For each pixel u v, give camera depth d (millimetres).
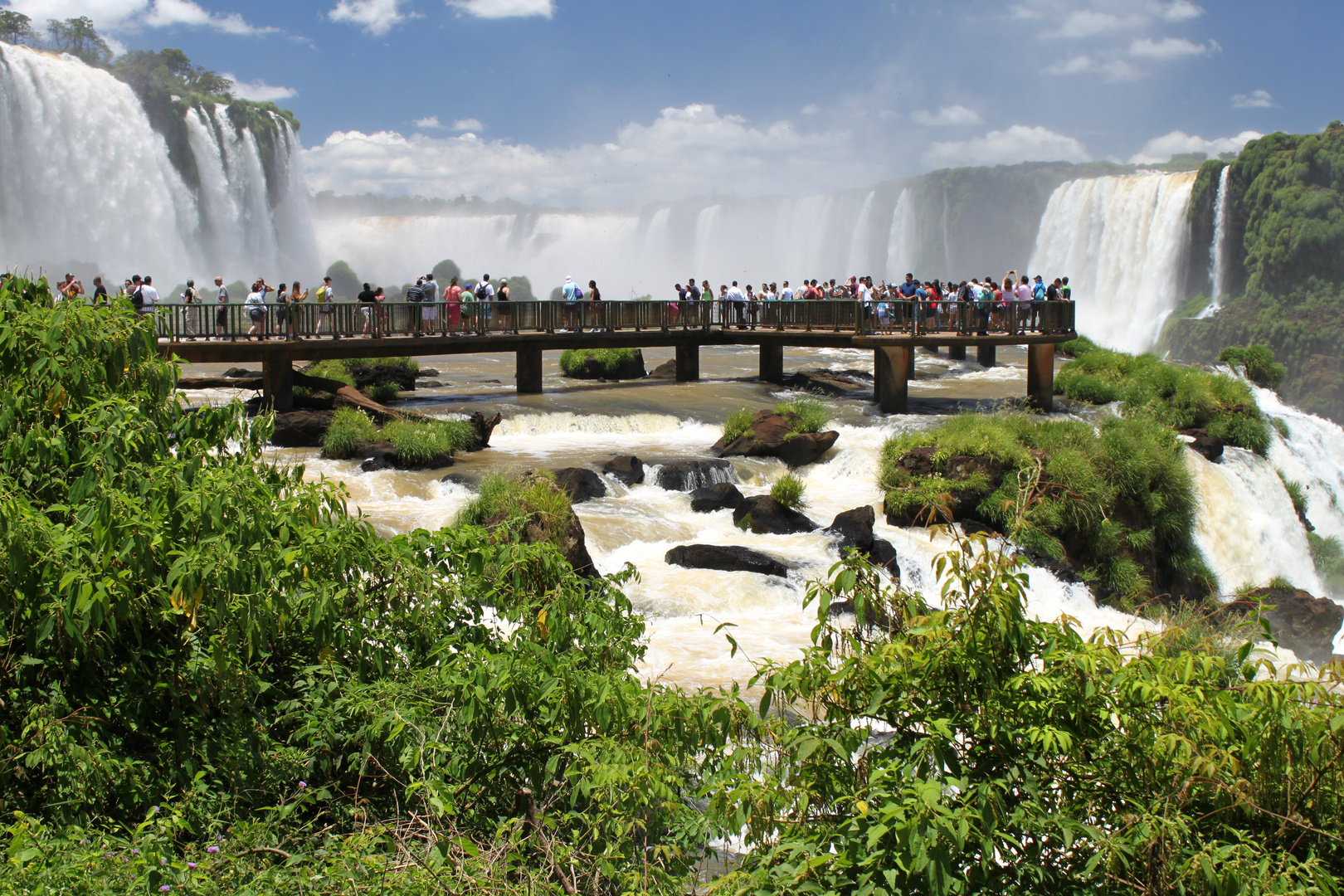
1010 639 4336
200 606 5371
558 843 4949
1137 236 91625
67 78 69438
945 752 4203
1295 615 19688
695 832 5137
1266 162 109312
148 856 4363
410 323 26469
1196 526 22766
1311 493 28516
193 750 5359
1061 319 29062
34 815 4867
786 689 4734
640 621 6820
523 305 28922
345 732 5676
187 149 82312
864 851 3963
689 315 32750
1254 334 101438
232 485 5613
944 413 27438
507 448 22766
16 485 5469
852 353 41906
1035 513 18453
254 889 4344
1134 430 22094
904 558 17203
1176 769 4195
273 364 23484
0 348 5969
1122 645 4719
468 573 6508
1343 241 102500
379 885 4336
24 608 5180
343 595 5719
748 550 16141
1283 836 4176
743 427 23016
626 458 20359
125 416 5707
